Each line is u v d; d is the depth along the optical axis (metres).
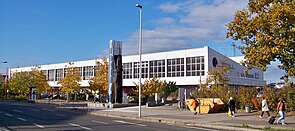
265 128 18.66
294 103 29.52
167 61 69.69
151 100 47.75
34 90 54.03
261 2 16.88
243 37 17.48
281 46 15.59
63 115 27.84
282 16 15.29
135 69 75.12
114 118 26.56
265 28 16.19
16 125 18.62
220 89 37.72
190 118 25.53
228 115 28.03
